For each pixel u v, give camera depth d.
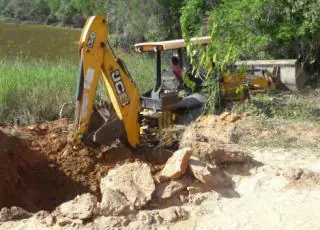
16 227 6.18
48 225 6.17
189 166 7.11
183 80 10.38
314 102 12.05
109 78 8.54
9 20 45.56
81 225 6.10
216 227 6.10
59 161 8.81
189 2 17.83
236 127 9.38
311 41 14.71
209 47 10.41
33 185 8.35
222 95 10.81
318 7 13.76
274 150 8.62
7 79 12.02
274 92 13.41
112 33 26.69
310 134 9.28
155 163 8.71
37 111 11.42
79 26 41.66
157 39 23.28
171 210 6.38
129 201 6.49
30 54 26.36
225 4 15.38
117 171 6.95
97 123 8.84
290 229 5.96
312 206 6.46
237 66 12.41
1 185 7.64
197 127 9.51
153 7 23.20
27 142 9.22
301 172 7.29
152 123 9.59
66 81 12.46
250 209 6.50
